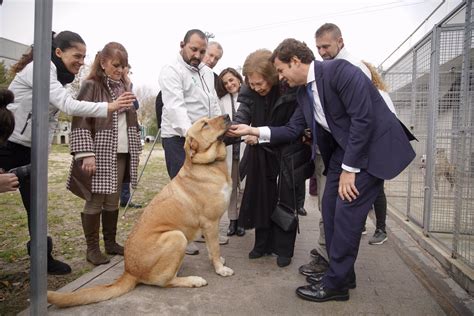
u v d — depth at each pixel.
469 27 2.97
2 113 2.24
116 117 3.25
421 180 4.44
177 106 3.37
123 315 2.39
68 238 4.18
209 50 4.82
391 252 3.69
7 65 3.40
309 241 4.06
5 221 4.84
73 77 3.05
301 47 2.58
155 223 2.81
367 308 2.51
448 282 2.99
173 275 2.76
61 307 2.46
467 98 3.04
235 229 4.31
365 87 2.33
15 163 2.79
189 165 3.00
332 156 2.74
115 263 3.31
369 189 2.43
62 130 24.75
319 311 2.46
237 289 2.79
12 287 2.94
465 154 3.09
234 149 4.22
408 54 4.89
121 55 3.19
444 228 3.89
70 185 3.20
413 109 4.62
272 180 3.30
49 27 2.05
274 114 3.21
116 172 3.22
